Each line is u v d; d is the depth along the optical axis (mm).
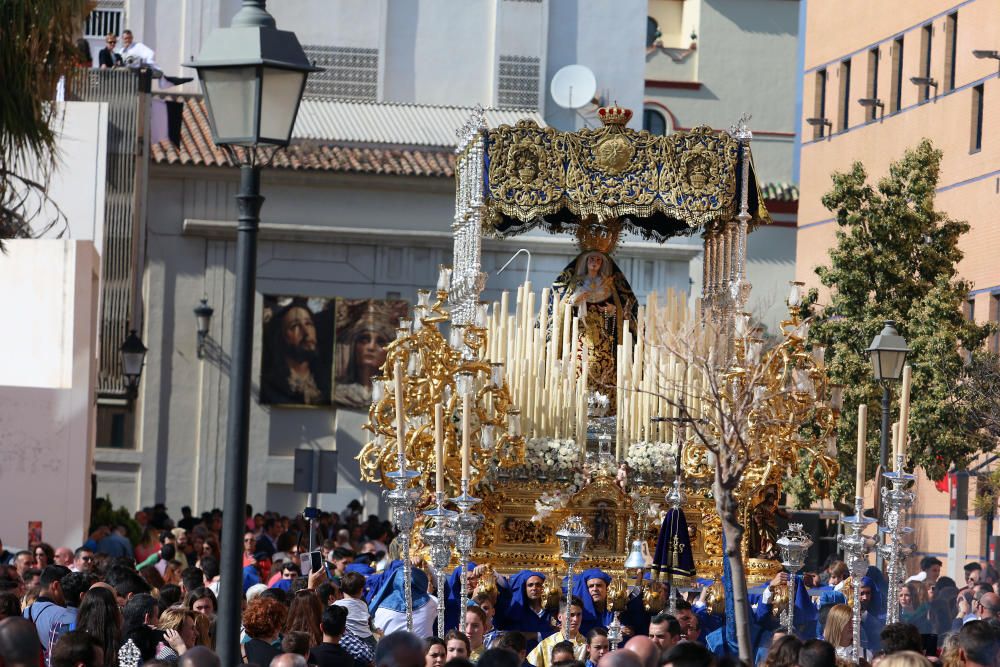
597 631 16062
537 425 23109
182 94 50031
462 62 52219
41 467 30234
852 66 54375
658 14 78688
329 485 28109
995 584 24047
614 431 23641
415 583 19234
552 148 23828
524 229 26734
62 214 39031
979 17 46688
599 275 24812
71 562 24047
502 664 11672
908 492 17578
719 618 21297
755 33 76938
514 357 23344
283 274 46750
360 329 46906
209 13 50500
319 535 28031
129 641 13727
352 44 51688
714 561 22594
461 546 16688
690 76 76750
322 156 47469
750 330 21766
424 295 21891
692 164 24016
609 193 23844
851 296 38812
